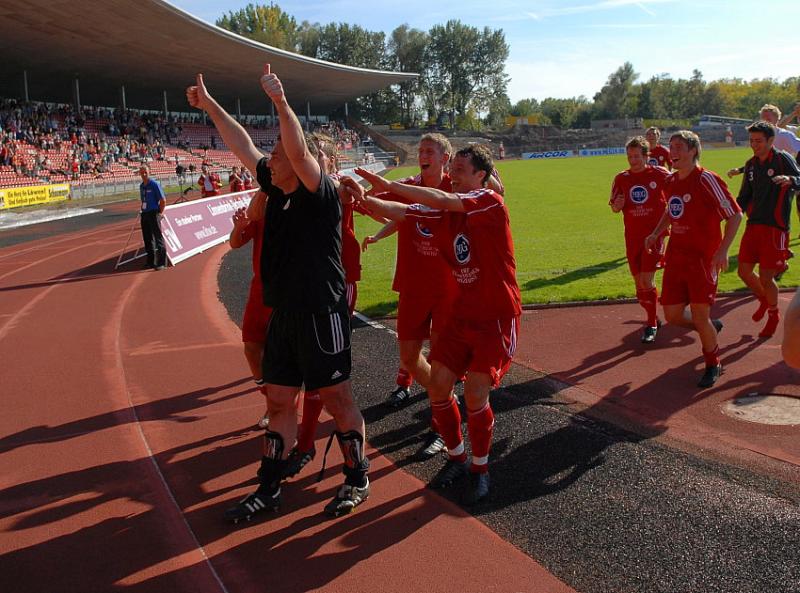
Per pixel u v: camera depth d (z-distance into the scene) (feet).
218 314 27.63
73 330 25.64
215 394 17.80
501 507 11.34
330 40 299.99
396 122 312.50
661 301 17.85
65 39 121.70
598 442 13.75
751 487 11.65
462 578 9.41
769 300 20.68
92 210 90.53
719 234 16.93
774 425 14.25
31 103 134.41
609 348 20.59
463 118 313.73
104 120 150.20
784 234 20.59
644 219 20.53
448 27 299.99
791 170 20.11
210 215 52.42
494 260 11.40
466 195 11.14
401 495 11.98
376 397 17.08
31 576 9.82
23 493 12.46
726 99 366.43
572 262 36.04
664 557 9.68
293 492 12.26
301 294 10.87
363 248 16.10
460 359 11.96
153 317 27.48
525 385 17.47
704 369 18.24
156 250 40.22
